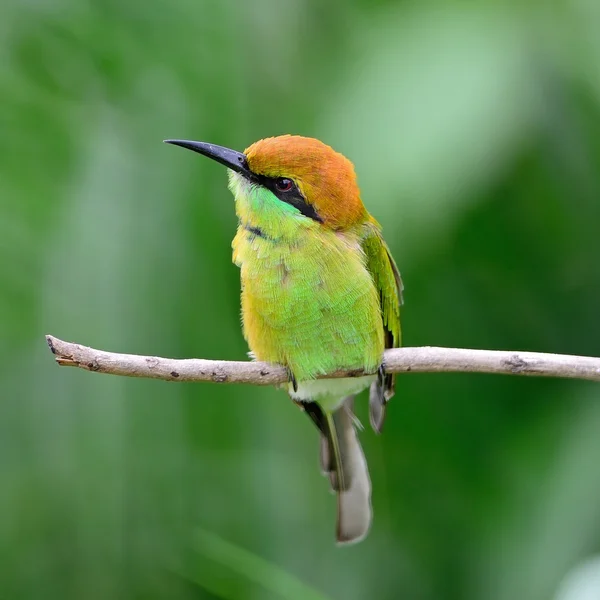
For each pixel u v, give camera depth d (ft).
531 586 36.94
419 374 40.83
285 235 31.30
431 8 35.68
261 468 35.81
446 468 40.45
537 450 39.01
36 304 31.50
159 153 33.73
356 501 34.99
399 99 33.73
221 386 35.01
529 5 35.94
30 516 33.55
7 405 31.81
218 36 34.63
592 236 39.45
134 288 32.07
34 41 33.78
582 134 37.42
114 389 32.53
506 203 39.11
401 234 33.60
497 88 34.01
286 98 35.63
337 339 31.58
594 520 36.81
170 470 34.12
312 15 36.32
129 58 34.17
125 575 34.68
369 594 38.47
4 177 32.32
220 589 35.29
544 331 40.09
